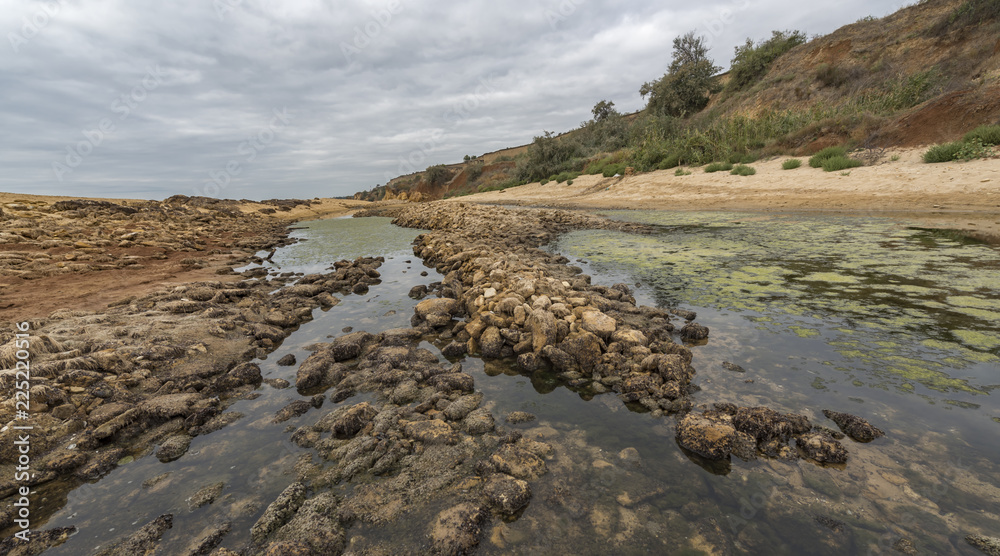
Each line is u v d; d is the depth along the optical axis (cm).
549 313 526
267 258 1356
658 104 3791
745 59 3372
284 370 493
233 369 466
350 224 2641
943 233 923
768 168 1992
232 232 2023
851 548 221
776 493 265
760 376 409
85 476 311
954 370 389
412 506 268
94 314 649
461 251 1096
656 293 700
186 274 1014
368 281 933
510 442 329
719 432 306
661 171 2572
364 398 416
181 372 470
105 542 250
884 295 589
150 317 635
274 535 249
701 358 457
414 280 944
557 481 285
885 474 273
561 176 3494
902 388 369
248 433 364
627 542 235
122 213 1962
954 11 2255
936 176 1366
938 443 298
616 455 312
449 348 527
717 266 829
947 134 1552
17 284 838
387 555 231
